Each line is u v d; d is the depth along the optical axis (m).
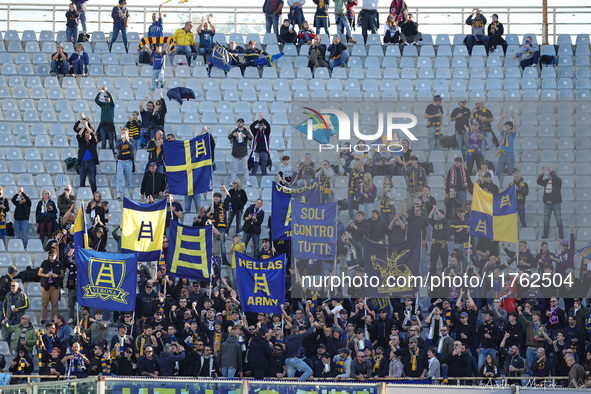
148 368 49.59
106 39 81.94
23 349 51.00
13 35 80.06
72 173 68.62
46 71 76.25
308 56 78.94
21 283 60.38
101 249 57.25
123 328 50.88
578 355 52.22
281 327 52.62
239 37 81.94
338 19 78.12
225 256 59.88
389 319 52.72
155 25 76.69
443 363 50.78
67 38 79.06
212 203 65.12
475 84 76.62
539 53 78.44
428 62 78.75
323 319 52.34
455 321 53.62
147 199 61.41
